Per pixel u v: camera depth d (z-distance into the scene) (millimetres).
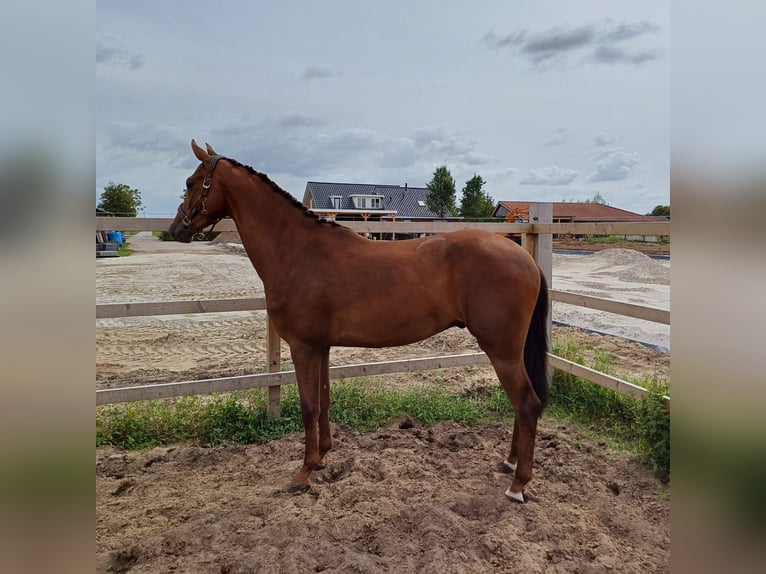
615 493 3068
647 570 2258
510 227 4652
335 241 3035
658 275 12578
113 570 2314
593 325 7773
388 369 4316
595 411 4254
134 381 5055
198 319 8812
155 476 3234
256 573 2244
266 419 4062
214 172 3143
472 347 6645
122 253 23062
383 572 2236
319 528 2549
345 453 3561
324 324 2963
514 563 2287
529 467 2842
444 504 2785
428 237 3033
